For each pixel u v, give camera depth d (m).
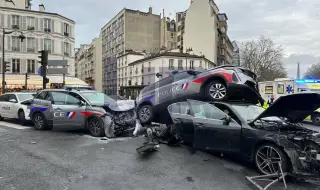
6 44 34.56
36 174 4.70
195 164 5.49
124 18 63.03
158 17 67.50
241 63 55.81
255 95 7.50
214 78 7.60
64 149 6.47
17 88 31.39
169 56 40.53
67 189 4.09
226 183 4.47
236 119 5.56
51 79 34.78
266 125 5.41
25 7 43.78
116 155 6.03
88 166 5.22
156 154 6.19
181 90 8.30
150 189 4.17
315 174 4.43
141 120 9.38
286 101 5.00
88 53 89.56
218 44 54.62
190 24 53.25
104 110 7.93
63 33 39.31
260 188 4.23
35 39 36.53
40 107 9.16
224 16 57.78
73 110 8.38
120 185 4.30
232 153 5.43
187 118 6.58
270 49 52.88
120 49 65.62
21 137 7.87
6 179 4.44
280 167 4.50
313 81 14.56
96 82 80.19
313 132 5.35
